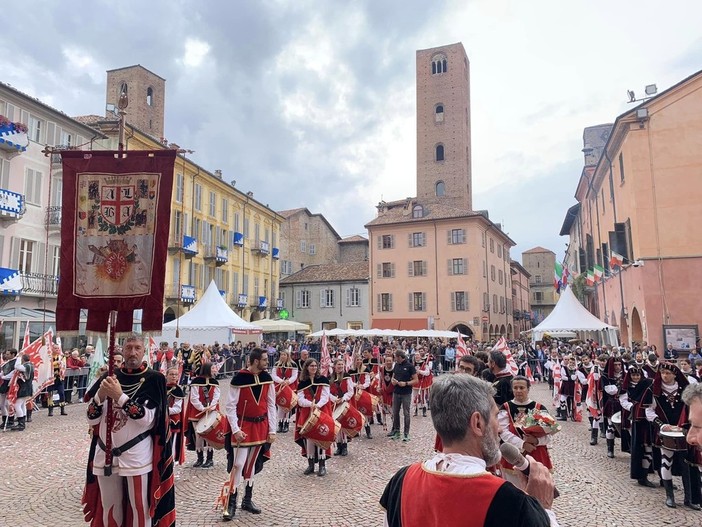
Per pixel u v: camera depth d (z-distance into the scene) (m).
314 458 9.34
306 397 9.18
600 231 34.91
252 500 7.71
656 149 23.80
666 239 23.17
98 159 5.12
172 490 4.98
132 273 4.96
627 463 10.26
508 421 5.64
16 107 26.44
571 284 43.81
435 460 2.27
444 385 2.35
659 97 23.92
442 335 32.84
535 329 24.86
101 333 4.93
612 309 31.30
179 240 38.25
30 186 27.36
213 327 23.39
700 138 23.34
